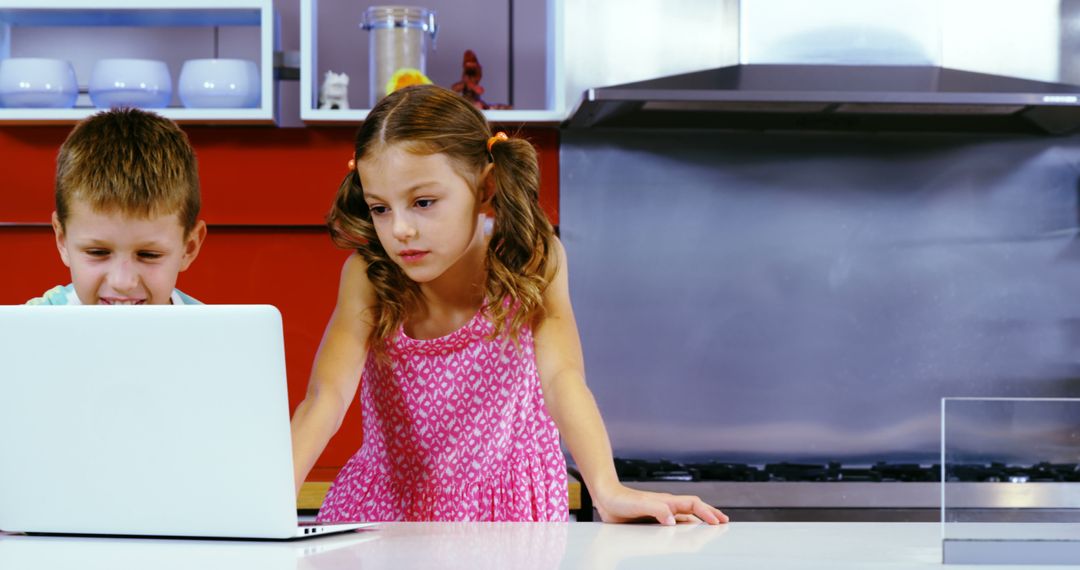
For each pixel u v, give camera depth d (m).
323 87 2.36
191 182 1.39
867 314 2.57
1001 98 2.21
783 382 2.55
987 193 2.59
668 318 2.54
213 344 0.86
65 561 0.78
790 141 2.57
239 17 2.42
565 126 2.48
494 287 1.36
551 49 2.49
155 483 0.90
